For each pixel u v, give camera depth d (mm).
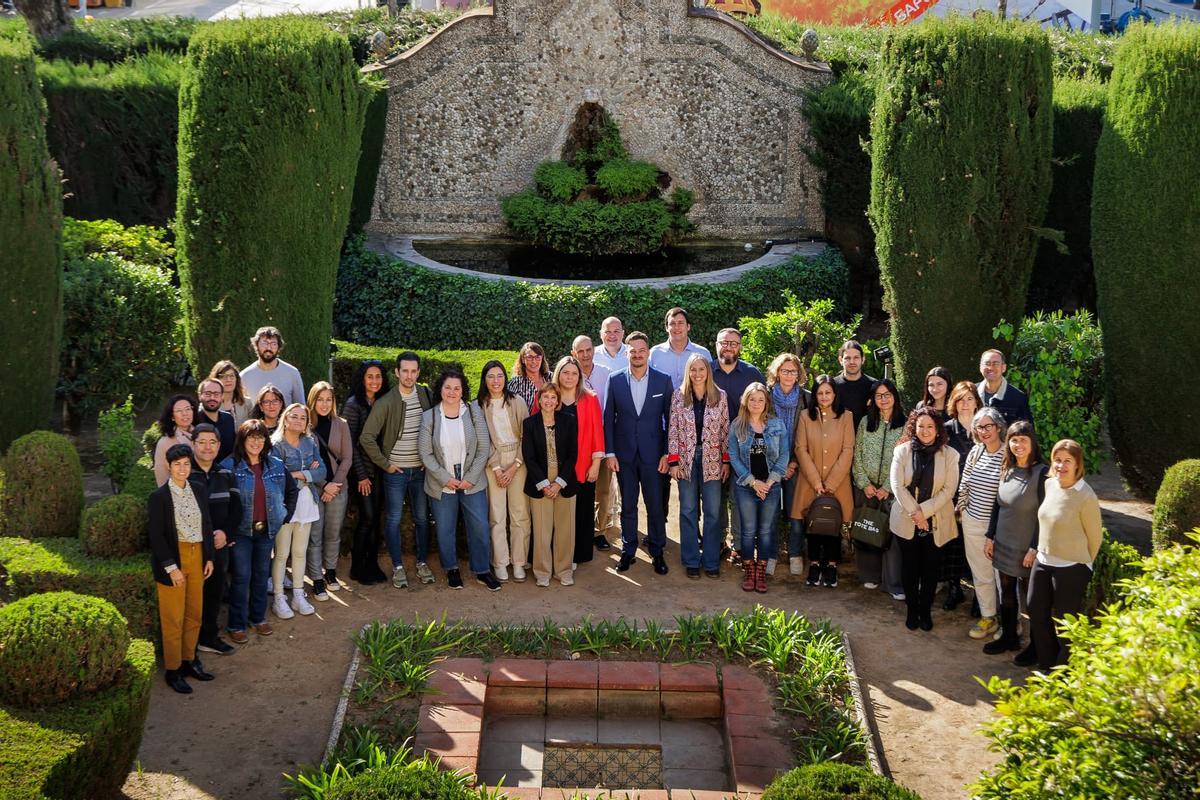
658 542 9164
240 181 9688
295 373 9102
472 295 13992
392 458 8656
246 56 9641
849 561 9508
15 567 7219
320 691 7285
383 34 16906
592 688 7254
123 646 5996
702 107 16891
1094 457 10289
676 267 16391
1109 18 21828
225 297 9891
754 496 8789
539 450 8609
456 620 8234
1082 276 14758
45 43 17594
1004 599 7855
